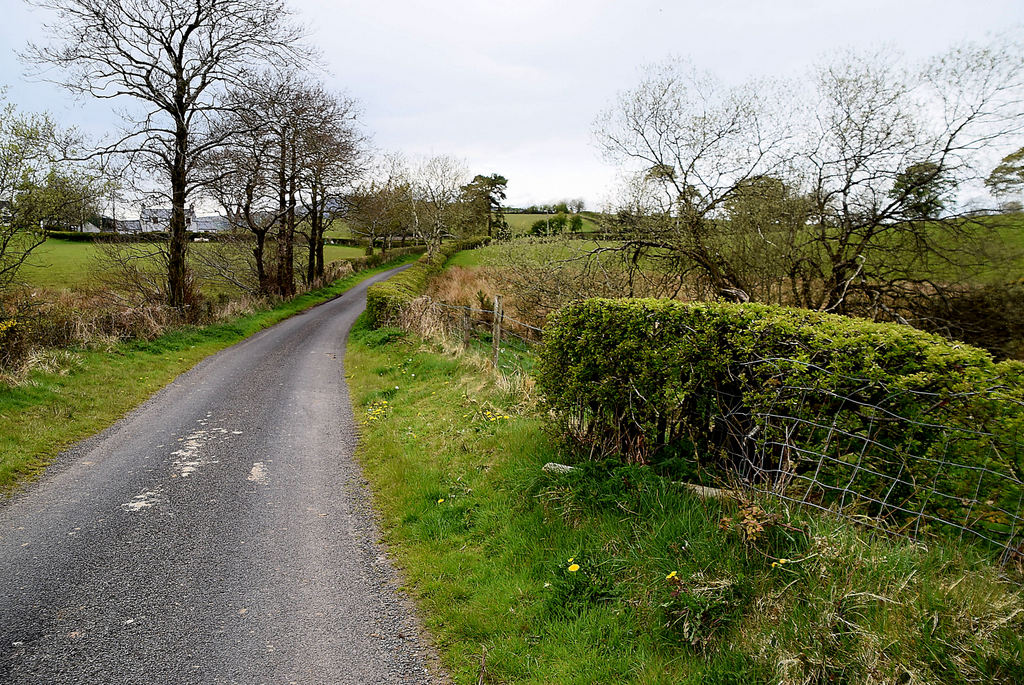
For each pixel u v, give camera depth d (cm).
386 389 1045
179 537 498
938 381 322
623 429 492
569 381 529
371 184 5250
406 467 623
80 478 639
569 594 346
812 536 314
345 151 2708
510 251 1773
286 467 687
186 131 1947
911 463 337
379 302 2033
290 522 530
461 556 434
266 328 2286
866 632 252
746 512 337
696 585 313
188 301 2002
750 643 273
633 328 465
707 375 429
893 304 1347
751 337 400
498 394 823
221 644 349
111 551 471
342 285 4356
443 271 4188
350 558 460
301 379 1268
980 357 318
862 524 335
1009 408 301
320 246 4084
